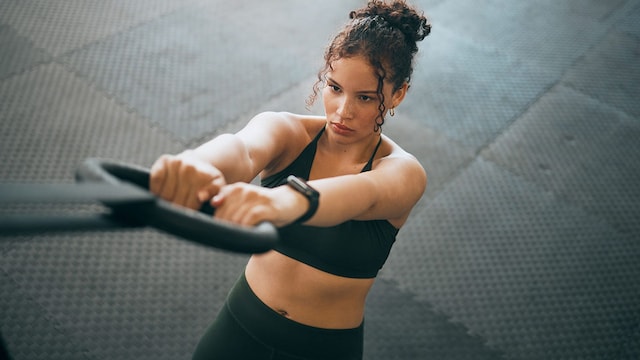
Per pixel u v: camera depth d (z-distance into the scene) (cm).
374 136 132
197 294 269
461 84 412
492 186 342
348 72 113
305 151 135
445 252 303
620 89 426
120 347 243
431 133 371
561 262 305
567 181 351
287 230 131
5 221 49
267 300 142
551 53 452
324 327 141
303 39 429
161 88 372
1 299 251
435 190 336
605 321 282
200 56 401
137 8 436
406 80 123
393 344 261
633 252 316
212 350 150
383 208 118
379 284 284
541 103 406
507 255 305
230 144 106
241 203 77
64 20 413
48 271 265
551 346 269
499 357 262
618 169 362
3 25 399
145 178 75
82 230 56
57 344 239
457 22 472
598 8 508
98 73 375
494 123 385
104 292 262
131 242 284
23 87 357
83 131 336
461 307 279
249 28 432
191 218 62
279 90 384
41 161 316
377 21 114
